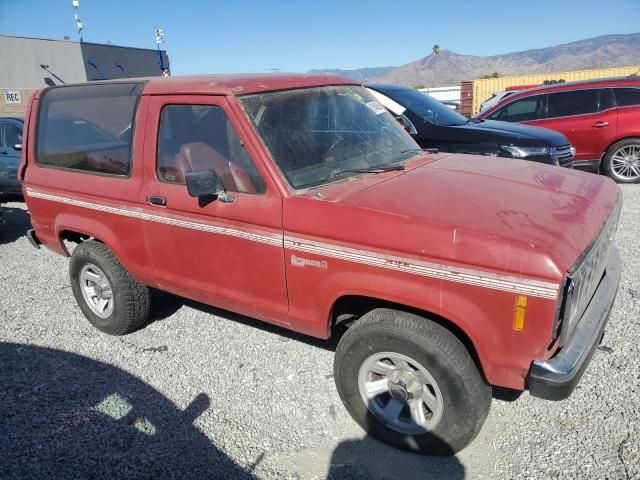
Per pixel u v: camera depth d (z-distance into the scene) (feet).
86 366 12.78
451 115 25.32
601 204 9.67
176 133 11.05
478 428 8.75
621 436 9.31
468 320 8.04
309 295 9.63
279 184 9.55
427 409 9.39
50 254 22.18
